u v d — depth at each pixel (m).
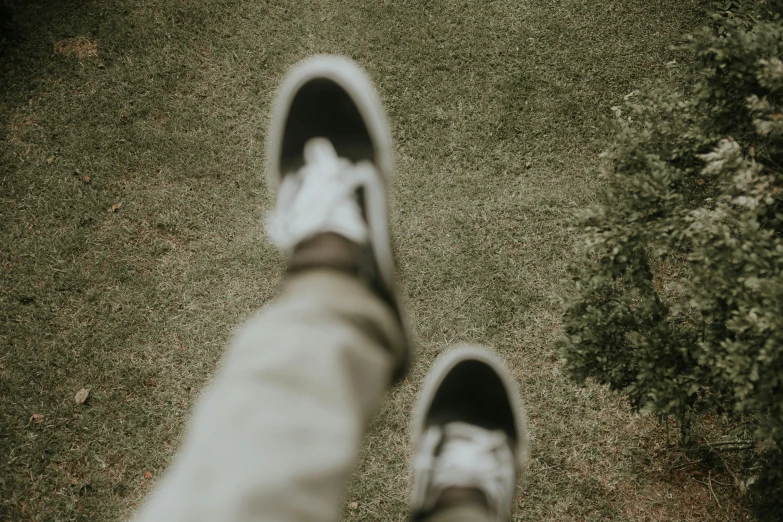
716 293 1.94
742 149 2.27
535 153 4.23
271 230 1.02
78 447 3.16
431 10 5.03
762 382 1.85
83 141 4.32
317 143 1.27
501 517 1.35
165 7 5.11
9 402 3.27
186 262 3.80
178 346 3.48
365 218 0.99
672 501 3.01
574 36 4.84
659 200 2.25
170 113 4.48
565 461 3.11
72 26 4.99
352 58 4.74
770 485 2.37
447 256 3.76
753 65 2.10
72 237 3.87
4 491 3.01
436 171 4.15
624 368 2.42
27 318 3.56
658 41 4.79
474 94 4.52
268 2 5.13
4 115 4.49
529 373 3.37
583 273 2.55
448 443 1.51
